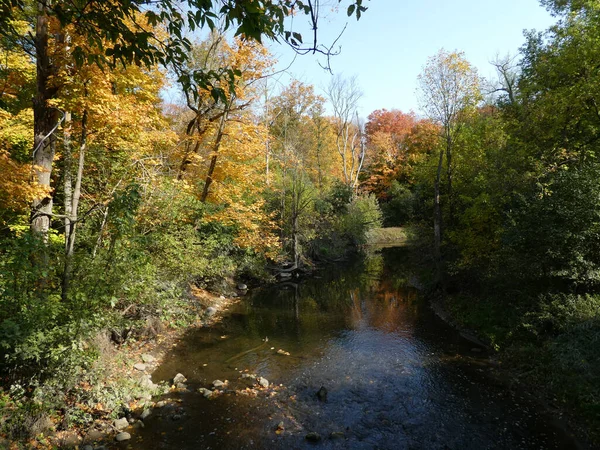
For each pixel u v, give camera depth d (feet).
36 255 23.16
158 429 23.62
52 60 27.35
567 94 41.50
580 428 23.41
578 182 31.99
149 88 35.53
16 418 19.85
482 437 23.09
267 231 68.49
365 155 158.20
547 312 32.19
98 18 12.10
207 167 56.18
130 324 28.89
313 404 27.12
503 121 54.90
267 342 40.19
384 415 25.64
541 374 29.12
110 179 34.45
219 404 26.91
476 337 39.78
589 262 31.09
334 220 103.09
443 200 59.93
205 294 55.77
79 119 29.76
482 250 45.11
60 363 22.48
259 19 10.75
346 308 54.90
